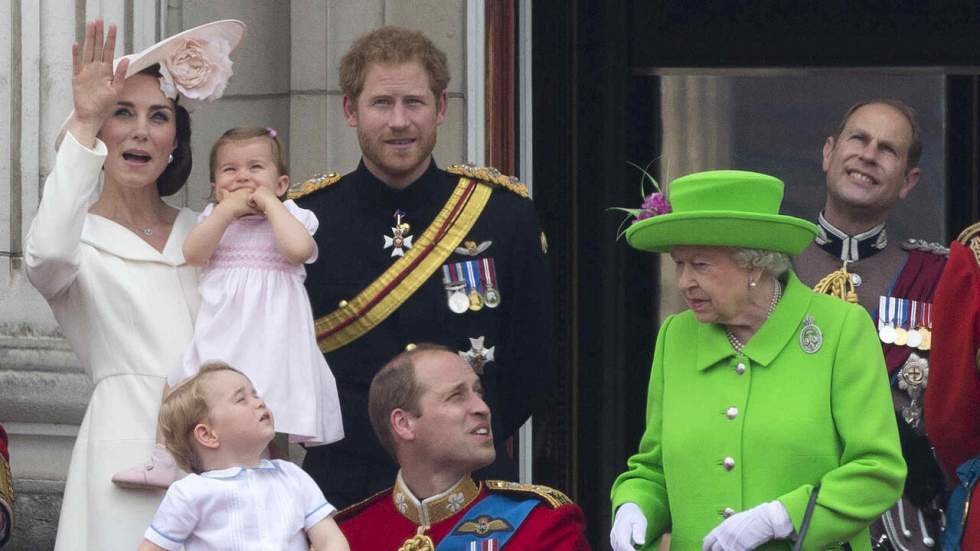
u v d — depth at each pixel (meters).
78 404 27.16
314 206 24.14
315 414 22.23
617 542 19.80
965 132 33.72
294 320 22.42
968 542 21.23
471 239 23.91
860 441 19.53
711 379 20.23
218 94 23.03
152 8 28.19
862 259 25.00
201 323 22.08
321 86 28.39
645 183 34.12
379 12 28.42
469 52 28.48
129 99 22.48
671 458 20.22
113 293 22.02
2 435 22.72
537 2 31.89
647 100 34.25
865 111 25.00
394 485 21.03
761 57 34.25
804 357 19.95
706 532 19.88
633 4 34.22
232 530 19.47
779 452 19.67
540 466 32.94
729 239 19.69
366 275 23.72
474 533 20.12
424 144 23.41
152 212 22.91
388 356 23.52
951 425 21.48
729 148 34.16
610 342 33.78
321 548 19.86
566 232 33.41
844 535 19.33
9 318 27.58
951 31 34.06
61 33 27.86
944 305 21.52
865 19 34.22
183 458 20.00
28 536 27.22
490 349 23.69
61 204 21.47
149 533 19.41
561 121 33.06
